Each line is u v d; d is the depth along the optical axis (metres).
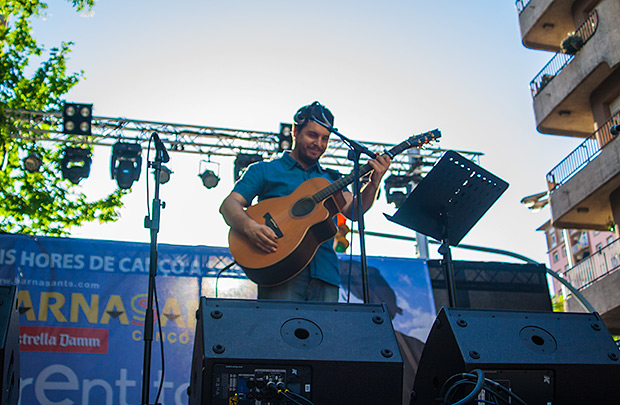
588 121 16.36
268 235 4.20
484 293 7.00
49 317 5.99
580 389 3.05
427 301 6.87
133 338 6.08
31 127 10.98
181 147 10.73
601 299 14.34
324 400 2.80
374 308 3.09
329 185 4.46
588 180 14.62
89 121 10.17
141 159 10.35
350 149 4.29
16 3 11.77
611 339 3.17
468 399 2.65
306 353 2.82
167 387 5.94
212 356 2.72
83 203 11.91
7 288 2.92
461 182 4.19
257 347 2.80
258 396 2.72
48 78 11.68
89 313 6.08
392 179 11.38
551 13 16.17
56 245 6.23
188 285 6.38
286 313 2.97
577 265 16.27
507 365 2.95
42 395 5.71
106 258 6.30
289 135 10.75
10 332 2.86
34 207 11.43
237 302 2.98
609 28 14.12
